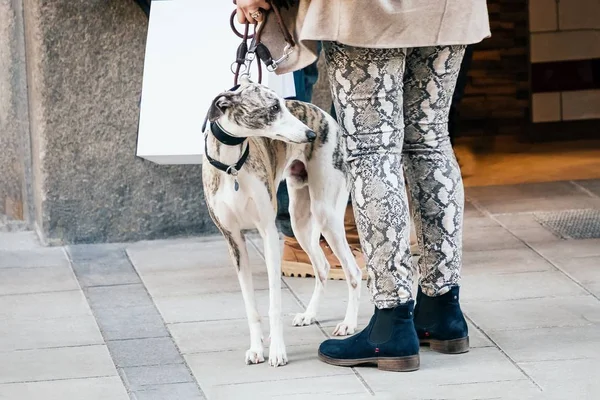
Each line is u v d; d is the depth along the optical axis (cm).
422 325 471
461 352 468
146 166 681
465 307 534
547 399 417
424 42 414
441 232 455
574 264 603
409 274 445
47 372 466
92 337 511
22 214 720
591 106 926
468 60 758
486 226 691
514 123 939
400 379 441
